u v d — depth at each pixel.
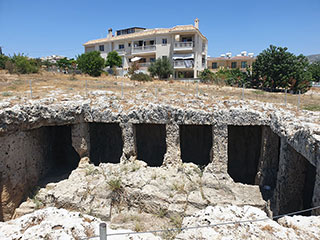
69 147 17.94
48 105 14.27
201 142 17.58
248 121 13.49
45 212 6.80
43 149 16.16
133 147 15.46
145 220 12.72
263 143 13.78
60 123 14.51
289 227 5.94
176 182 13.96
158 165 17.58
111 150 18.02
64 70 49.12
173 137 14.73
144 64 44.19
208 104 15.27
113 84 27.22
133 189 13.66
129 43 48.31
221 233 5.74
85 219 6.75
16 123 12.78
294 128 10.36
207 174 14.37
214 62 58.28
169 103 15.57
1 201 12.62
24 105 13.38
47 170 16.52
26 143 14.08
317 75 49.06
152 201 13.12
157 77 37.88
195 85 27.84
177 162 14.88
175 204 12.79
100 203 13.49
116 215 13.30
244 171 16.41
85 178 14.89
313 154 7.84
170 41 42.38
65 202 13.34
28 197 13.87
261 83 30.53
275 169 13.97
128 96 18.09
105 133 18.14
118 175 14.70
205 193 13.20
